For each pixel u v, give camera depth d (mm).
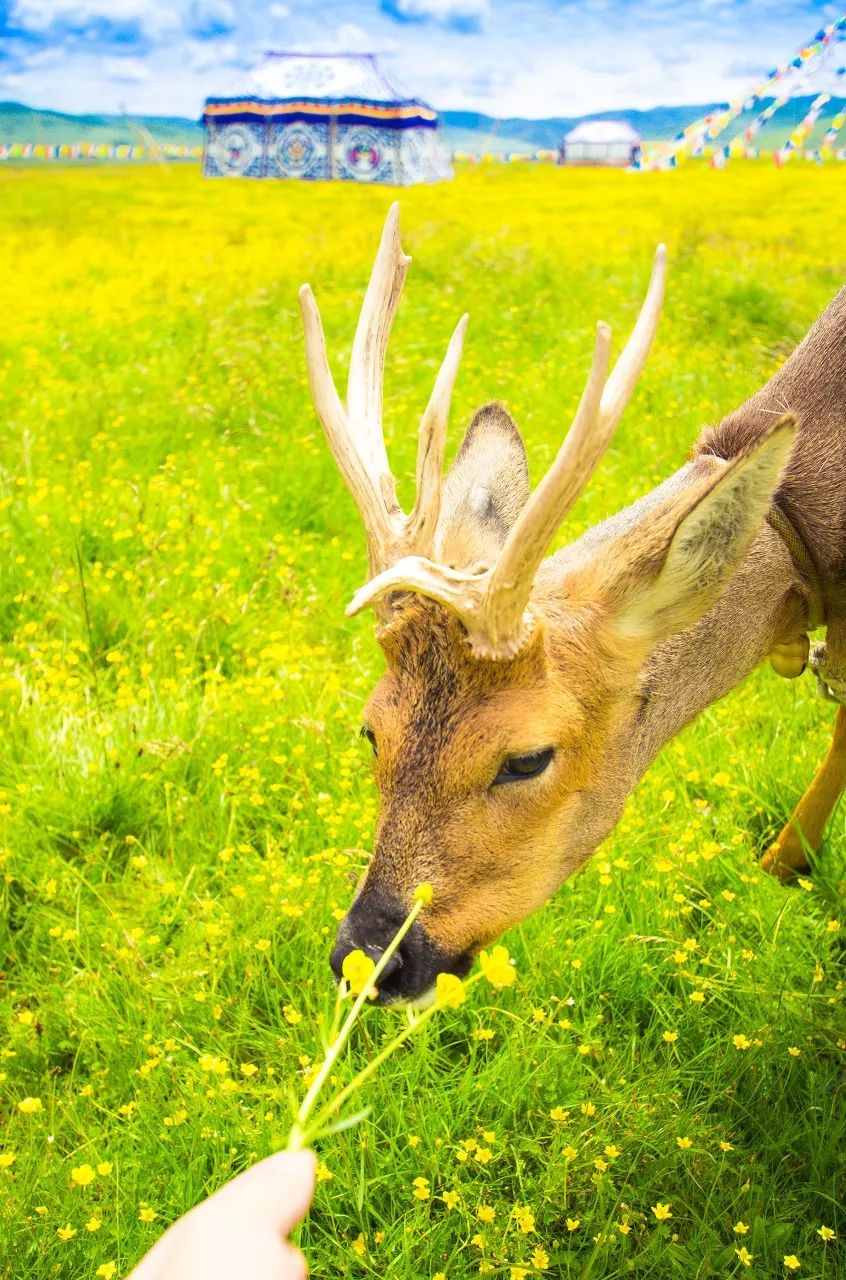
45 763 4402
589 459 2469
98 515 6090
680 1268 2676
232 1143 2969
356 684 4832
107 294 11305
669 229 13922
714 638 3143
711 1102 3088
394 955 2643
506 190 21672
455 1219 2822
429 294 10383
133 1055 3283
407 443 6898
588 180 22953
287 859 3959
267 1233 961
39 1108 2881
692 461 3369
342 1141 2932
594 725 2820
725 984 3461
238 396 7766
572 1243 2809
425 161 26250
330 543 6055
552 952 3523
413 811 2680
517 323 9430
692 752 4438
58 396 7969
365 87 25938
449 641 2666
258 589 5645
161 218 17812
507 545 2527
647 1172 2943
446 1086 3223
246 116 26203
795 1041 3277
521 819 2738
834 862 4008
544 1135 3047
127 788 4293
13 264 13438
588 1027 3236
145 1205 2725
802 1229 2863
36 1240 2695
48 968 3654
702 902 3758
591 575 2844
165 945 3777
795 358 3547
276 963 3580
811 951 3609
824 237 13250
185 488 6461
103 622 5285
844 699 3660
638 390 7691
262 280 11391
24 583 5605
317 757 4445
